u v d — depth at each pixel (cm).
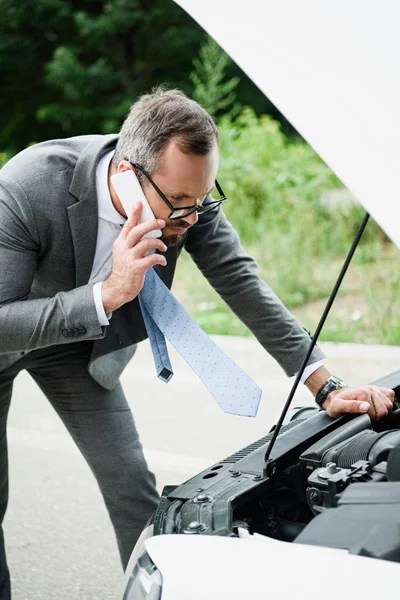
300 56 171
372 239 850
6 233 259
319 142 170
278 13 173
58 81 1348
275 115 1331
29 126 1442
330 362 635
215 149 242
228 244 297
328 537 178
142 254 243
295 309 766
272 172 958
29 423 588
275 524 226
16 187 261
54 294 282
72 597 370
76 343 301
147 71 1398
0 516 320
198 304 816
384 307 716
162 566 182
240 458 240
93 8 1413
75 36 1433
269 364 641
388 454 220
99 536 425
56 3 1379
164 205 243
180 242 285
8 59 1427
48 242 267
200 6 179
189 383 629
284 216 896
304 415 271
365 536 174
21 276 262
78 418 306
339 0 169
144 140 240
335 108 169
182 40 1366
